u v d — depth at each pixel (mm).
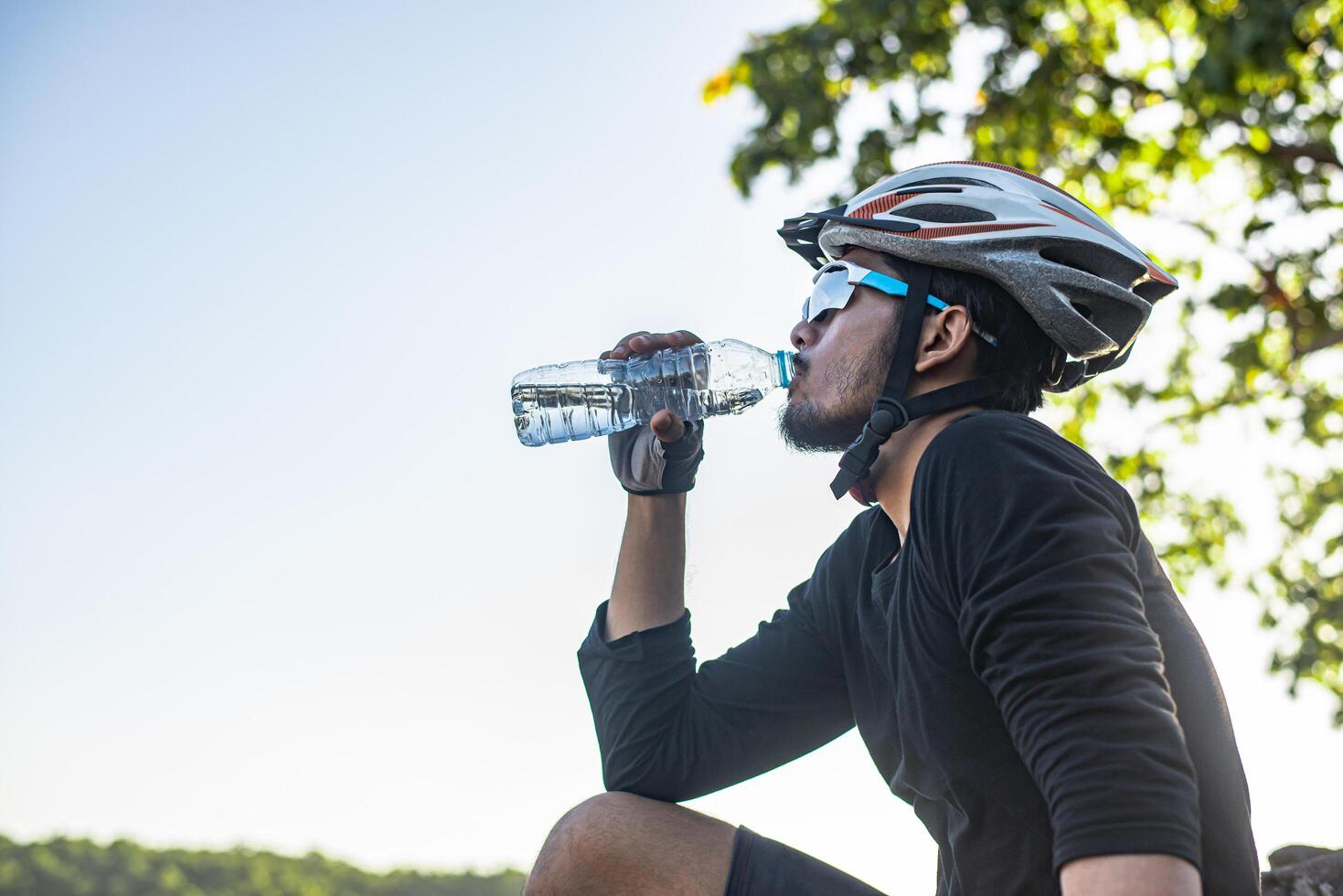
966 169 1970
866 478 1855
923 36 8508
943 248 1819
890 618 1666
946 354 1814
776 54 8742
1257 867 1478
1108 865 1265
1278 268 8359
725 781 2004
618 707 2014
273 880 25859
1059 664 1358
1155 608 1540
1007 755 1533
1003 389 1812
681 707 2012
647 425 2055
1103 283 1858
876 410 1788
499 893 24844
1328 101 7609
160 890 25984
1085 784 1298
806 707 2018
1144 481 8773
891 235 1846
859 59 8625
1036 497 1460
